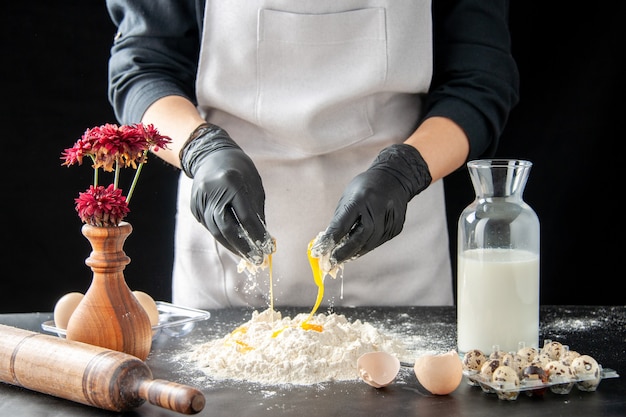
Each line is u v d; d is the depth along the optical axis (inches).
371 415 46.9
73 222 110.0
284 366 52.9
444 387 49.3
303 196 73.8
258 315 61.4
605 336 60.9
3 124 107.7
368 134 73.2
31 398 50.6
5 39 105.8
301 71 72.4
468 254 56.0
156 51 76.0
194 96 79.7
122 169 108.5
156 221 109.6
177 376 53.4
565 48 100.5
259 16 71.7
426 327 63.8
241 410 47.7
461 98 73.0
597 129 101.5
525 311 55.3
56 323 60.4
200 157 62.8
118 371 47.1
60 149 108.7
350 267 74.8
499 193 56.2
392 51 71.6
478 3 75.4
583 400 49.1
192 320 62.3
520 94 102.5
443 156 68.4
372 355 51.1
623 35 98.9
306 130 71.6
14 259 110.3
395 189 61.0
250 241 57.5
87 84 107.6
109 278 54.9
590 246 104.3
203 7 74.4
